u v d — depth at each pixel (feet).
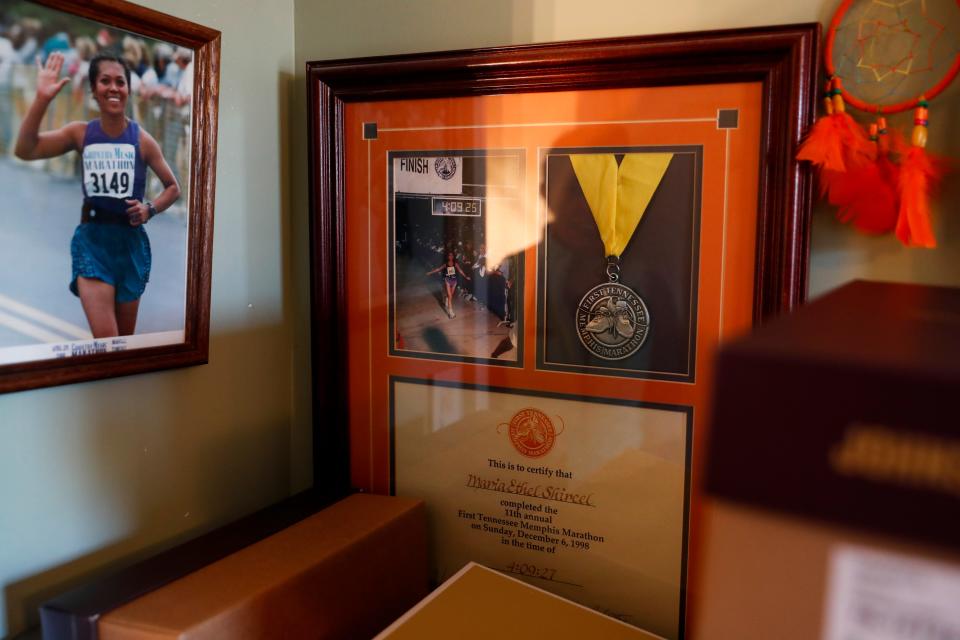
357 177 3.02
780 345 0.60
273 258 3.19
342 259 3.07
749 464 0.57
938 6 2.20
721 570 0.61
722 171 2.45
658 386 2.61
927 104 2.19
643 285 2.59
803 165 2.30
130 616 1.93
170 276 2.60
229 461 3.02
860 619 0.58
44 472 2.27
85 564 2.43
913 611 0.57
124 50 2.35
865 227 2.31
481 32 2.85
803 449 0.56
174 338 2.65
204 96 2.65
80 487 2.39
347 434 3.18
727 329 2.49
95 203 2.31
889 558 0.57
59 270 2.21
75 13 2.18
